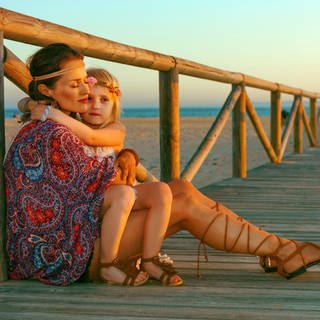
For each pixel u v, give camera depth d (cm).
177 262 297
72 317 210
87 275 248
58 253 242
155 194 247
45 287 243
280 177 717
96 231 241
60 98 245
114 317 211
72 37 293
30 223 243
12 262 252
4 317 210
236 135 706
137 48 386
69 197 238
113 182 256
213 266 289
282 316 212
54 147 236
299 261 259
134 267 249
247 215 450
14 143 247
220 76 579
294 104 1046
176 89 457
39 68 242
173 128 459
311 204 507
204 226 259
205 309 219
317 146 1317
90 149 253
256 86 763
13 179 245
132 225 247
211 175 995
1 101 248
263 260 270
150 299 231
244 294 239
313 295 238
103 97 262
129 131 3000
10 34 251
